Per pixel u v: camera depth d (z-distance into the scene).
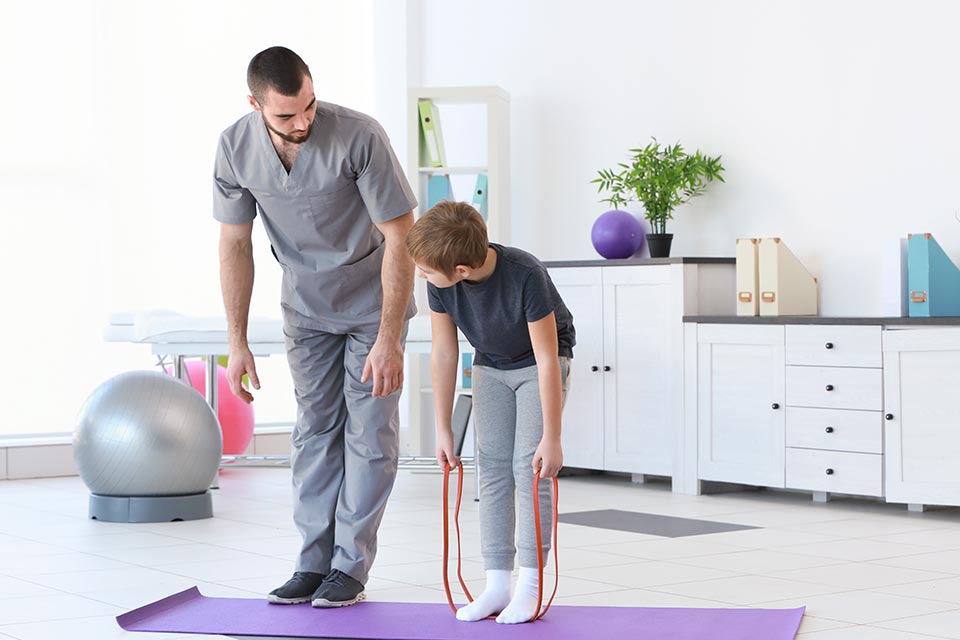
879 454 4.94
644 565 3.76
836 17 5.55
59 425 6.55
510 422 3.03
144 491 4.75
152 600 3.27
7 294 6.46
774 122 5.78
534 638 2.78
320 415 3.22
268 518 4.86
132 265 6.73
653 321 5.73
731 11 5.94
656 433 5.73
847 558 3.89
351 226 3.10
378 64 7.35
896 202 5.34
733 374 5.43
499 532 3.02
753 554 3.96
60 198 6.56
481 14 6.98
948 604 3.19
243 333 3.23
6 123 6.45
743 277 5.49
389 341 3.04
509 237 6.65
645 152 5.96
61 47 6.57
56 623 3.00
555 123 6.66
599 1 6.46
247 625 2.93
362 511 3.18
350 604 3.15
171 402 4.80
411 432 6.67
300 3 7.19
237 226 3.17
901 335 4.86
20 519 4.84
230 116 6.96
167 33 6.81
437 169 6.50
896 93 5.34
